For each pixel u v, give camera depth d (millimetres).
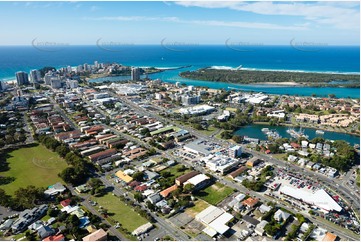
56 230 110875
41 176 155375
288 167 168000
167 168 167250
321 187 144750
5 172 159250
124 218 119500
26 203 127312
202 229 113062
